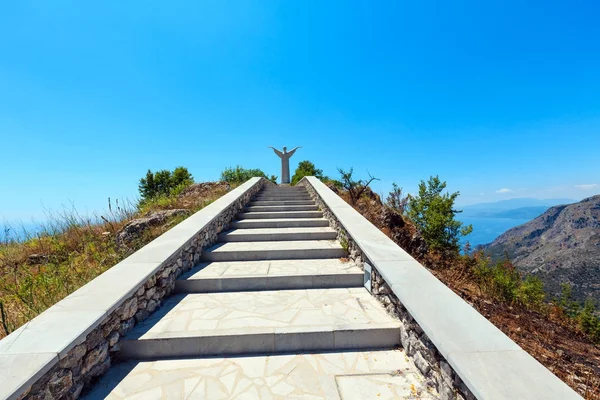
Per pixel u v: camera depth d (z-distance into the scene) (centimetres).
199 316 289
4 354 166
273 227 614
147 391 201
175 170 1483
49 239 539
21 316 273
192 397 194
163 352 245
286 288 367
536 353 287
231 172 1567
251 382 210
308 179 946
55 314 210
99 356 215
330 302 321
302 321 274
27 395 152
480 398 137
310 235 539
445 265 632
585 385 229
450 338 181
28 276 352
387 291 292
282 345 252
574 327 402
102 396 196
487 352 167
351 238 434
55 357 167
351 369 225
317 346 254
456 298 231
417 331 224
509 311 418
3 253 506
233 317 285
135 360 241
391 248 345
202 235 457
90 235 561
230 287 363
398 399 191
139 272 286
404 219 798
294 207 741
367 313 291
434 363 197
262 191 995
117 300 234
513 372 151
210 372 223
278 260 450
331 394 196
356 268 400
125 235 543
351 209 545
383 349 254
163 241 379
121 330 246
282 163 1650
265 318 282
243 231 572
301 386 205
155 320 280
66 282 339
